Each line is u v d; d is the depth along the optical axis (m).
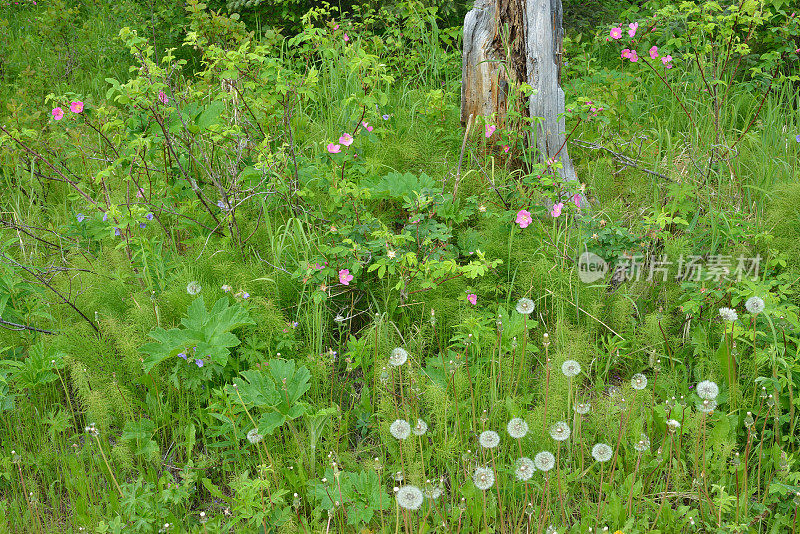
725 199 4.14
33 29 7.48
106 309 3.35
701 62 5.05
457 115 4.86
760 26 5.59
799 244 3.52
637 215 4.20
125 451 2.72
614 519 2.46
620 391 3.12
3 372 3.03
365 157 4.34
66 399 3.20
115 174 3.97
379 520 2.58
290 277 3.52
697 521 2.52
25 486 2.74
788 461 2.55
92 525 2.58
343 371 3.32
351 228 3.58
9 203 4.52
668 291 3.55
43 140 4.63
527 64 4.28
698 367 3.14
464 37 4.49
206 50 3.99
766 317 2.89
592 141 4.78
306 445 2.86
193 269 3.57
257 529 2.51
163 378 3.07
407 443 2.72
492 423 2.90
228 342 2.94
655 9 6.14
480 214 3.98
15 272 3.46
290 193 3.86
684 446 2.78
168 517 2.55
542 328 3.48
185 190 4.00
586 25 6.48
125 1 7.42
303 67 6.20
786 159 4.56
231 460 2.81
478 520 2.51
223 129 3.69
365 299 3.66
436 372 3.14
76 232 3.99
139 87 3.58
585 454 2.79
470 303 3.44
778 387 2.70
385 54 6.23
